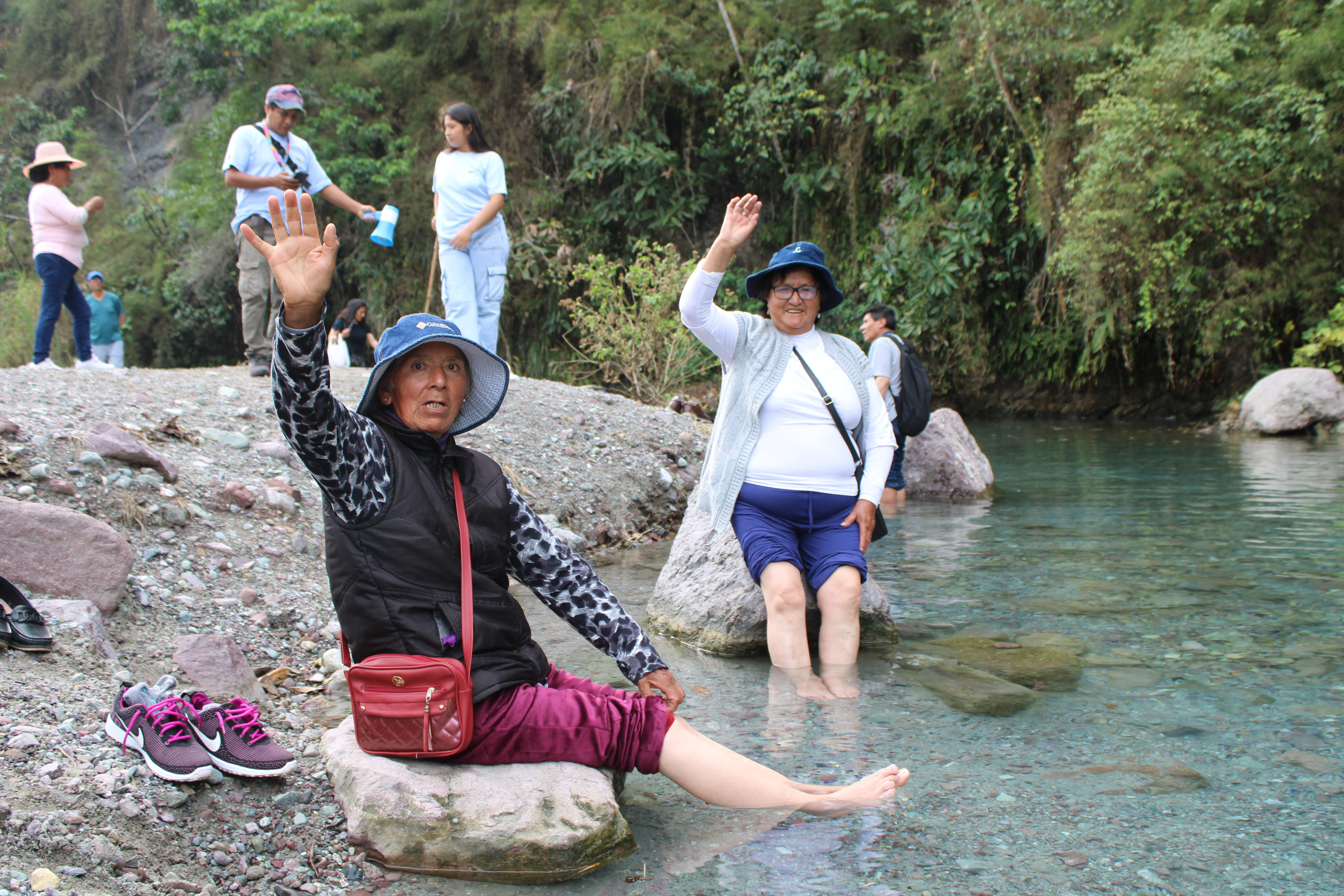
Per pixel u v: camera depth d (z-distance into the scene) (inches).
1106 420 589.6
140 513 157.8
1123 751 105.6
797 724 116.3
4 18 1273.4
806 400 148.0
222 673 121.6
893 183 642.2
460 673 85.9
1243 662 135.3
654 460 287.6
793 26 680.4
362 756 90.4
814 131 670.5
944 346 625.6
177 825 84.9
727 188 715.4
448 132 268.7
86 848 77.1
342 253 741.9
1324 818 89.0
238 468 194.4
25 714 95.3
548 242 690.8
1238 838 85.4
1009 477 339.0
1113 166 505.0
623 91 661.9
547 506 243.6
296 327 77.3
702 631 154.0
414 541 87.4
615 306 481.7
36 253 289.3
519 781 88.0
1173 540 221.1
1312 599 168.2
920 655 142.6
